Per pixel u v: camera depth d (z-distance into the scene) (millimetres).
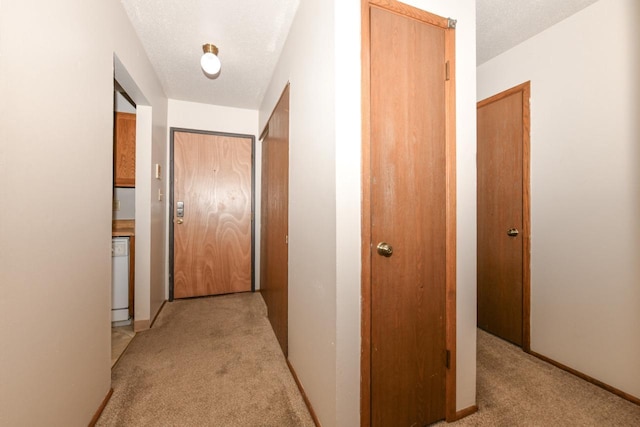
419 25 1224
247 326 2381
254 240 3365
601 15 1581
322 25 1194
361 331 1103
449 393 1294
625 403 1437
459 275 1317
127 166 2498
